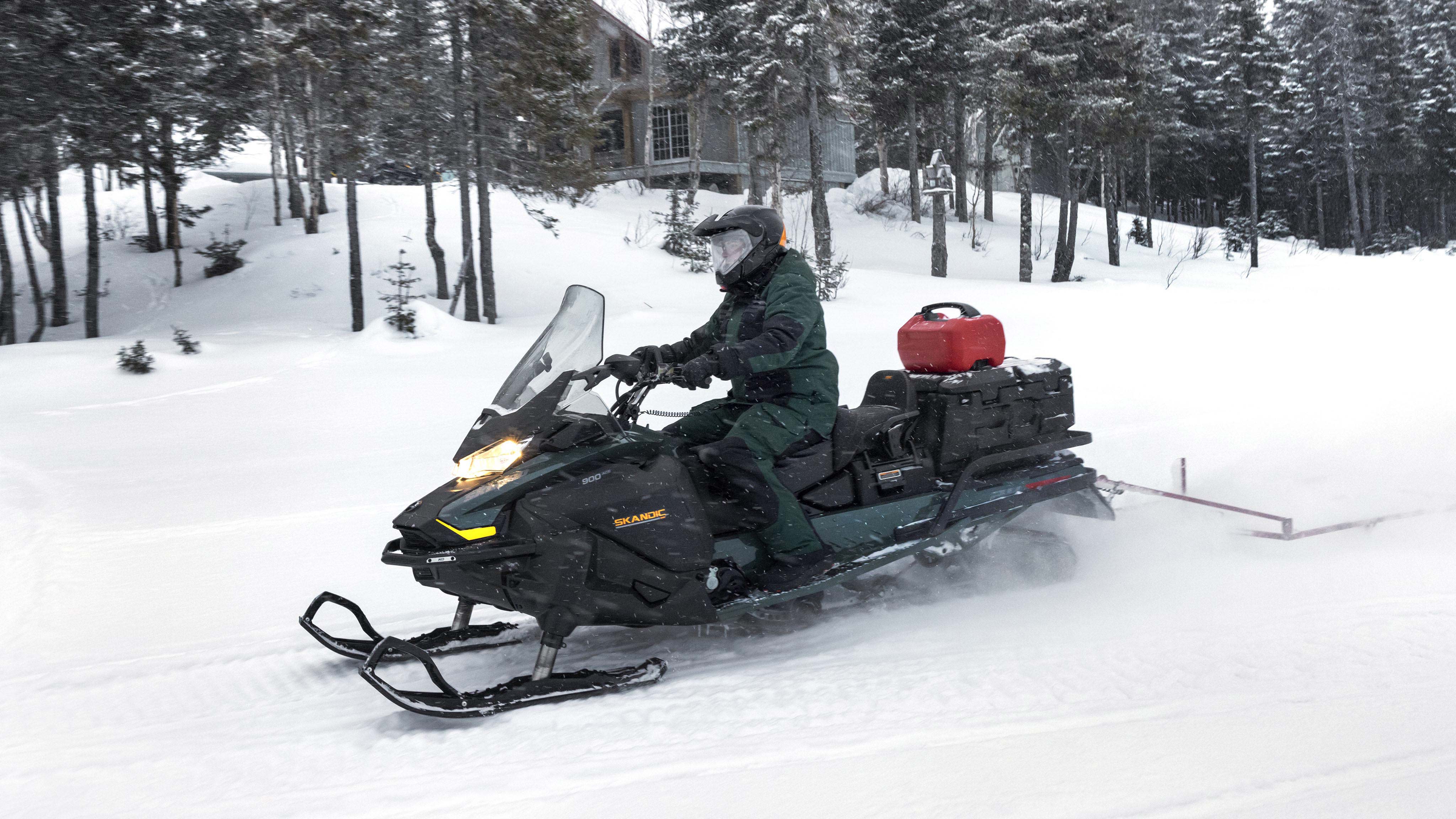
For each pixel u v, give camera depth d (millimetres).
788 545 3943
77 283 25938
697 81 35062
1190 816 2336
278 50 18984
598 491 3504
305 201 32719
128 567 5422
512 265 27531
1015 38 33750
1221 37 45781
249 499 7246
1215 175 63562
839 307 21984
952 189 33438
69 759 3025
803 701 3264
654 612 3621
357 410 11883
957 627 4008
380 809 2592
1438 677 3188
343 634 4254
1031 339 16250
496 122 21516
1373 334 16406
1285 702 3043
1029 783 2547
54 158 18766
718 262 3984
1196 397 10195
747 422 3887
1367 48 57438
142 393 13805
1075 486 4816
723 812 2457
